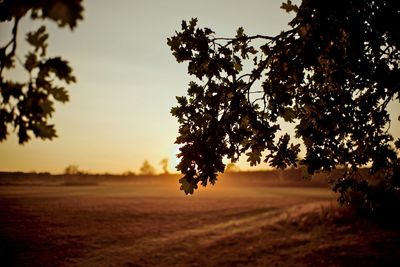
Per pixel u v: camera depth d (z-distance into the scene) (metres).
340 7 3.90
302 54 4.14
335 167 5.20
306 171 5.35
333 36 4.14
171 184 121.12
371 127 5.07
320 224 19.77
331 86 5.08
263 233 20.02
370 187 5.35
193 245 18.59
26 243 18.88
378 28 4.10
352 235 17.14
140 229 23.73
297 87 4.89
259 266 14.30
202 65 4.50
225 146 4.57
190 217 29.77
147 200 44.91
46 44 1.93
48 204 36.97
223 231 22.25
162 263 15.59
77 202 40.09
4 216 27.61
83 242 19.55
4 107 1.91
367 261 13.50
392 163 5.25
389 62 4.73
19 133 1.92
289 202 41.41
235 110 4.57
